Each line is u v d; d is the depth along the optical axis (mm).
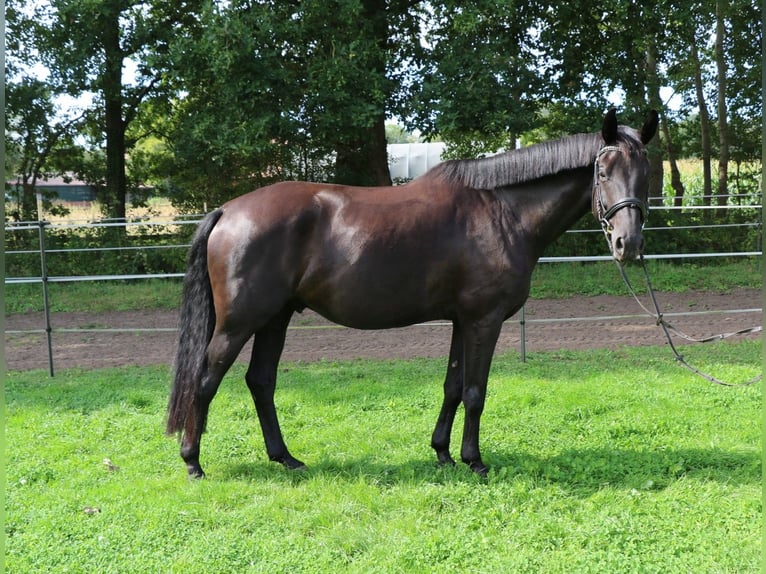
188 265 3986
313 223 3836
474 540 3244
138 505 3697
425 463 4285
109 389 6207
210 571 3027
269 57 10422
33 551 3188
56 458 4504
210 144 11359
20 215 15242
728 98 17906
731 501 3670
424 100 11133
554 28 13070
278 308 3887
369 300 3850
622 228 3617
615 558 3061
